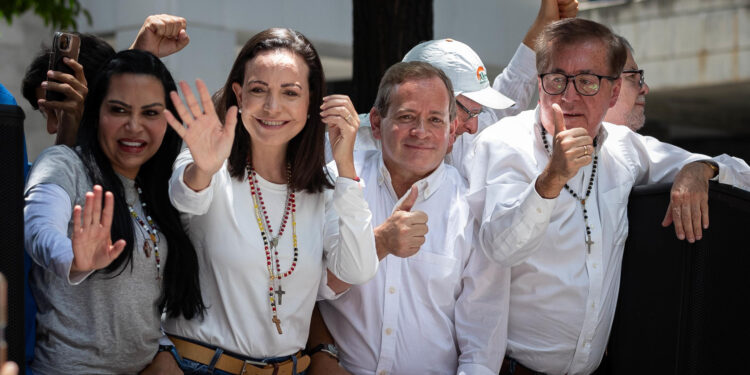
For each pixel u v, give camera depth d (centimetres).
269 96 318
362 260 321
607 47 363
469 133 417
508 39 1066
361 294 360
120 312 302
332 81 1173
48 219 281
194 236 329
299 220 334
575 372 368
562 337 366
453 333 368
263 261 324
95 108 312
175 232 319
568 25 367
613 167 382
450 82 371
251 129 320
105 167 309
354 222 317
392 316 358
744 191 349
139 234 310
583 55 360
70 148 310
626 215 379
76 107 338
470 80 412
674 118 1686
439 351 361
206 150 292
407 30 502
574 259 366
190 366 321
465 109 411
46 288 297
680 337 347
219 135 294
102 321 300
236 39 878
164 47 391
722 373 350
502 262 348
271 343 327
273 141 319
